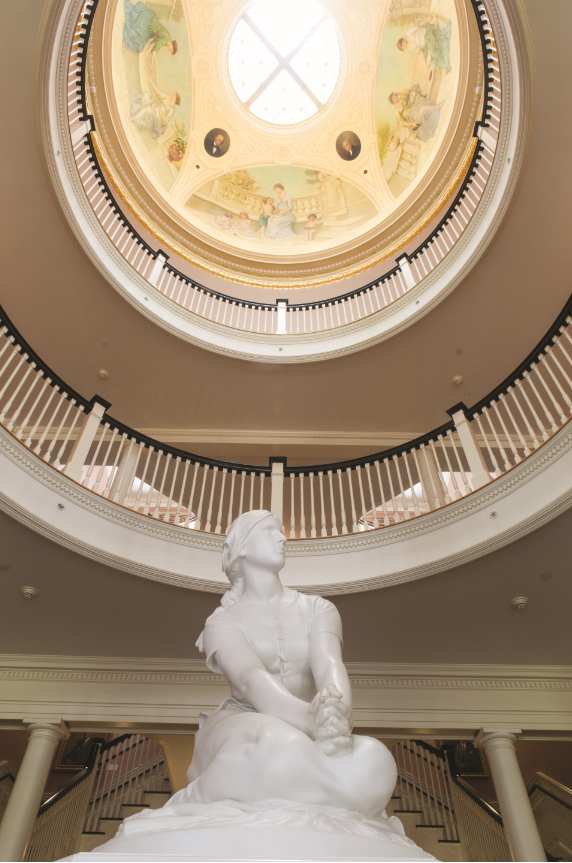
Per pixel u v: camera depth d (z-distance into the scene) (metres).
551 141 6.26
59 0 5.20
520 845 5.04
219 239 12.34
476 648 6.10
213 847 1.28
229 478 9.32
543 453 5.07
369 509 9.31
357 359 9.01
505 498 5.22
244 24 11.84
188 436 9.68
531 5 5.19
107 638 6.02
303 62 12.34
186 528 5.84
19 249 7.53
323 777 1.45
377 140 12.41
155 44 11.24
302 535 6.08
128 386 9.27
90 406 6.18
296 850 1.26
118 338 8.68
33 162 6.54
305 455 9.80
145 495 9.90
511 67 6.36
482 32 7.12
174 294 10.10
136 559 5.41
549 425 8.46
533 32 5.39
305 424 9.81
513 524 5.00
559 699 6.05
